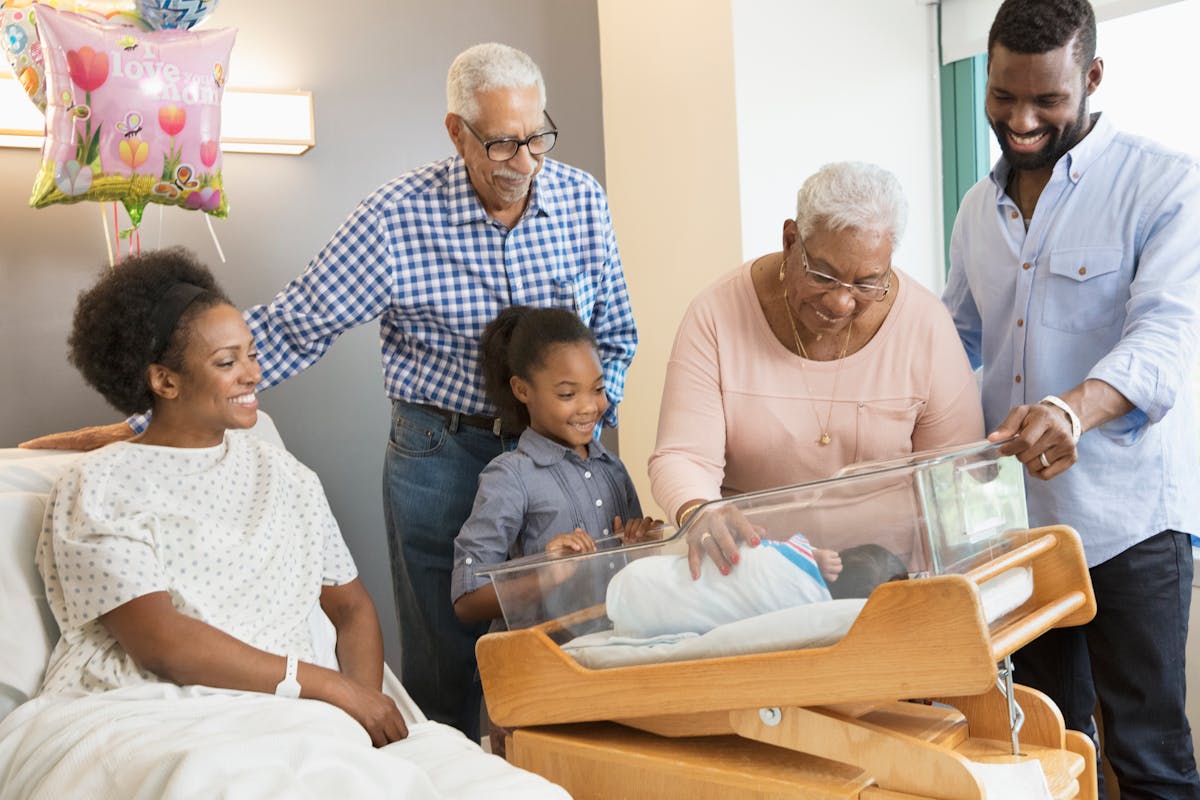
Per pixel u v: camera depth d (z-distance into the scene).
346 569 1.87
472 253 2.18
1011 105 1.79
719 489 1.82
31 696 1.59
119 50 2.09
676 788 1.45
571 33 3.15
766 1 2.81
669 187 3.11
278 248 2.78
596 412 2.05
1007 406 1.99
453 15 2.95
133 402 1.69
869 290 1.56
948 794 1.27
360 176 2.86
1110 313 1.86
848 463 1.82
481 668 1.62
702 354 1.84
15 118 2.36
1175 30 2.51
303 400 2.82
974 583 1.23
